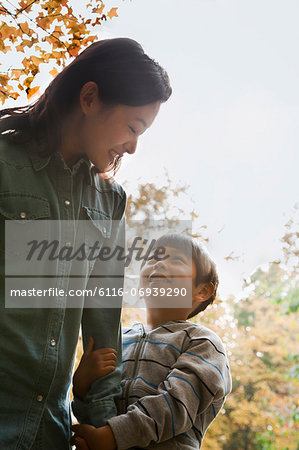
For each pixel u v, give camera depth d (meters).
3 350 1.20
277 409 7.74
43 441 1.26
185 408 1.32
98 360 1.39
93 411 1.33
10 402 1.21
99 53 1.34
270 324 7.83
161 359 1.46
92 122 1.33
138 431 1.29
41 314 1.26
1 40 1.98
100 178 1.48
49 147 1.33
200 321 5.45
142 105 1.31
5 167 1.26
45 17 2.02
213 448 8.07
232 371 7.88
